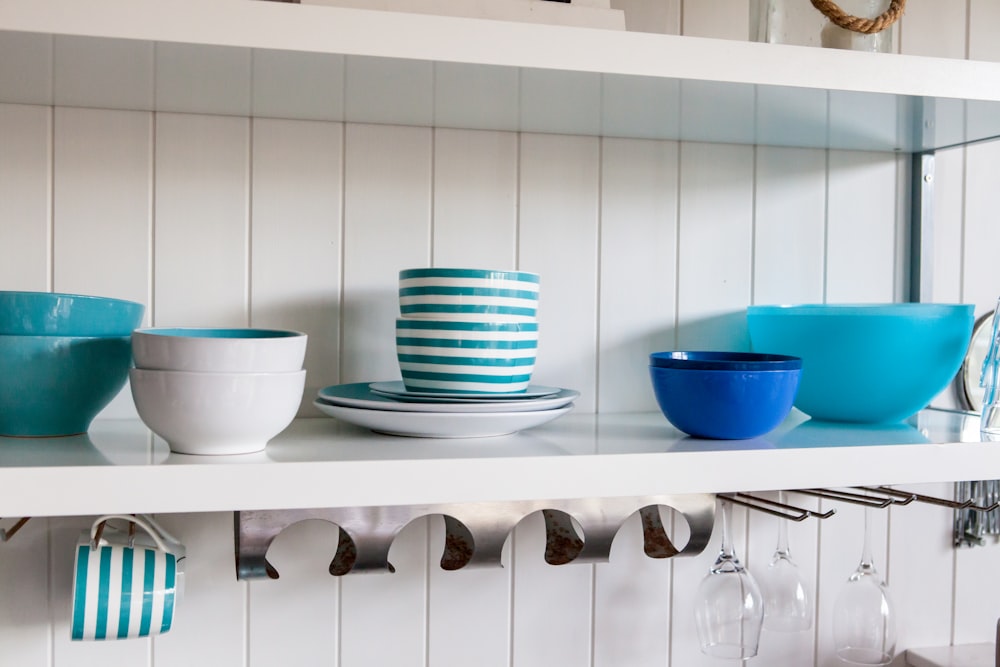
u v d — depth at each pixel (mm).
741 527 1149
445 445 831
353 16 738
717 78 816
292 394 761
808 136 1087
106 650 974
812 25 896
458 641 1066
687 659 1134
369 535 944
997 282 1219
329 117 997
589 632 1103
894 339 941
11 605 948
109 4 694
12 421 818
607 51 790
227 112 975
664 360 887
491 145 1059
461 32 758
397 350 893
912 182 1188
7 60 773
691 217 1122
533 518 1084
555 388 972
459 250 1051
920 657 1179
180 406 723
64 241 951
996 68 889
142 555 867
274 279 1003
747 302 1141
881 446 845
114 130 960
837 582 1179
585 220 1088
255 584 1008
